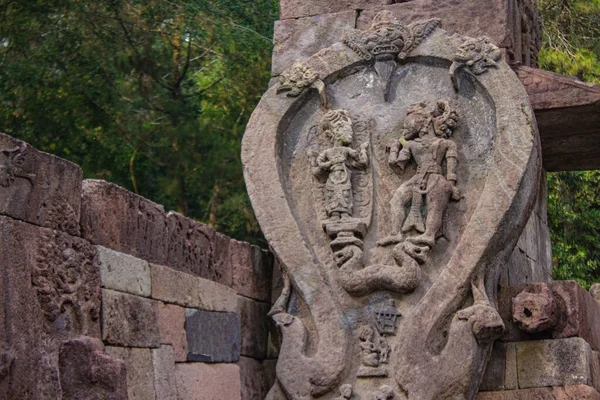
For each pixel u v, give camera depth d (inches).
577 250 535.2
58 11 534.6
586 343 245.1
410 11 292.2
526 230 295.6
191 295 240.2
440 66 271.9
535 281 300.4
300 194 268.1
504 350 248.4
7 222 179.0
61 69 539.8
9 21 525.3
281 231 259.9
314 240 261.4
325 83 277.4
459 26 287.3
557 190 520.7
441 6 290.2
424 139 262.4
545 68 560.1
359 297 251.9
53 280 189.2
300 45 296.7
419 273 249.6
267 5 585.9
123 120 564.7
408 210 258.2
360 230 257.8
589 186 540.1
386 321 246.5
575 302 245.8
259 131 271.7
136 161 579.2
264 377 270.8
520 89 259.3
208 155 553.6
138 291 217.6
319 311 251.0
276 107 273.9
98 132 559.5
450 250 252.8
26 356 178.7
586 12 596.7
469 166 259.6
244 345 263.3
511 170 249.8
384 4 295.7
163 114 578.6
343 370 243.9
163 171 593.9
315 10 299.4
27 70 522.0
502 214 245.6
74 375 187.9
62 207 194.2
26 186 184.4
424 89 271.7
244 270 269.7
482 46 266.5
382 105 273.0
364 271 250.5
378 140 269.7
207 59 590.9
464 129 263.6
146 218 225.0
